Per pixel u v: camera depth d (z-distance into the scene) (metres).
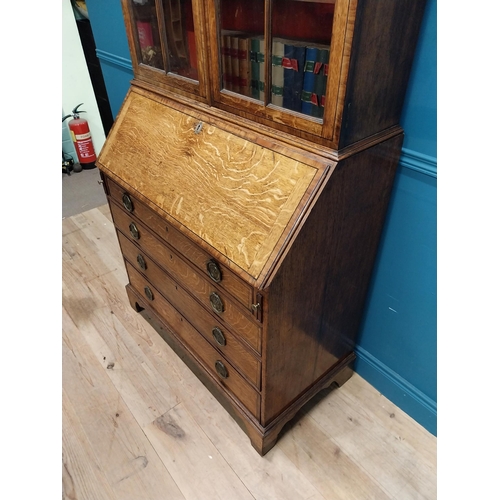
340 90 0.83
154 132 1.31
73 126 3.03
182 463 1.37
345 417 1.50
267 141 1.01
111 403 1.55
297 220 0.91
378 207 1.16
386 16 0.81
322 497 1.27
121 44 1.93
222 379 1.43
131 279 1.84
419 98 1.01
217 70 1.07
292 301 1.05
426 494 1.28
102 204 2.80
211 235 1.05
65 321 1.90
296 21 0.86
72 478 1.33
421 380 1.42
